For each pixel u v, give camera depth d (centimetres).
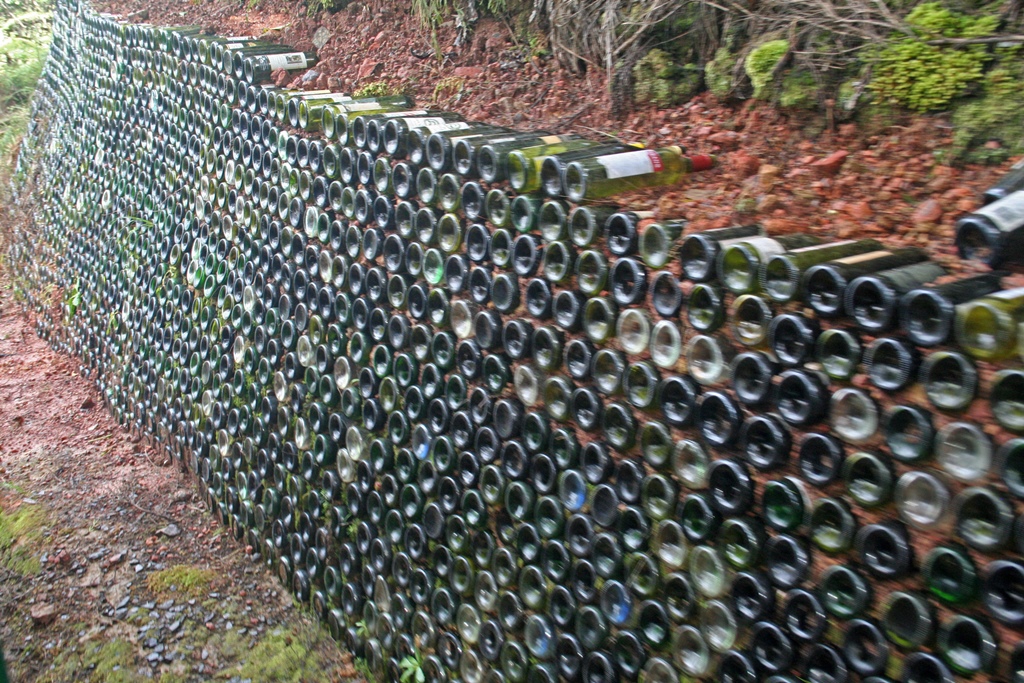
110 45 832
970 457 229
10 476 686
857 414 255
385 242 452
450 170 412
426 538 441
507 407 383
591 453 346
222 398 612
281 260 548
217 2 839
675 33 448
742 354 279
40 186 1050
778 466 277
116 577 558
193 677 475
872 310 246
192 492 655
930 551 239
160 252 710
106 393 802
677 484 314
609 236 327
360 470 482
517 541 386
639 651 330
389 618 462
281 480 554
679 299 301
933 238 290
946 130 344
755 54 399
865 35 367
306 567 529
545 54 523
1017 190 277
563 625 364
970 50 340
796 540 275
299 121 528
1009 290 224
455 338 417
